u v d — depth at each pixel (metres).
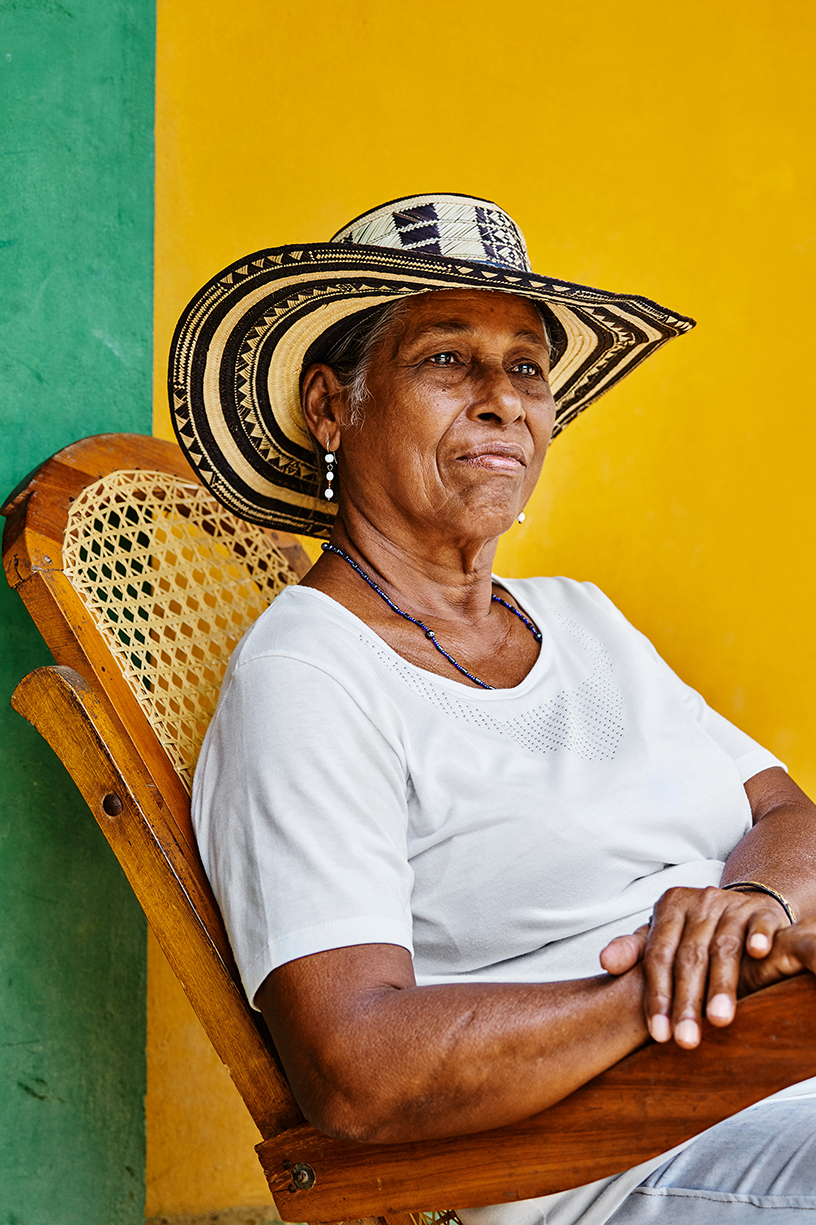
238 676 1.34
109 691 1.39
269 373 1.66
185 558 1.78
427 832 1.35
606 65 2.64
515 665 1.62
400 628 1.56
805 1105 1.20
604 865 1.38
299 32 2.36
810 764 2.58
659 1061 1.00
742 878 1.37
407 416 1.55
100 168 1.98
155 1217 1.93
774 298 2.64
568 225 2.59
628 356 1.89
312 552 2.38
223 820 1.27
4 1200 1.62
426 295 1.56
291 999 1.13
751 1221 1.12
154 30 2.13
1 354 1.77
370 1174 1.14
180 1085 1.98
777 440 2.64
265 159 2.31
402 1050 1.05
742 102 2.65
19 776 1.70
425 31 2.50
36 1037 1.69
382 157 2.45
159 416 2.13
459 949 1.35
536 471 1.65
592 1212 1.20
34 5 1.88
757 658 2.60
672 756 1.51
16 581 1.44
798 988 0.95
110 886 1.85
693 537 2.62
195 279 2.21
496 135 2.55
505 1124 1.04
